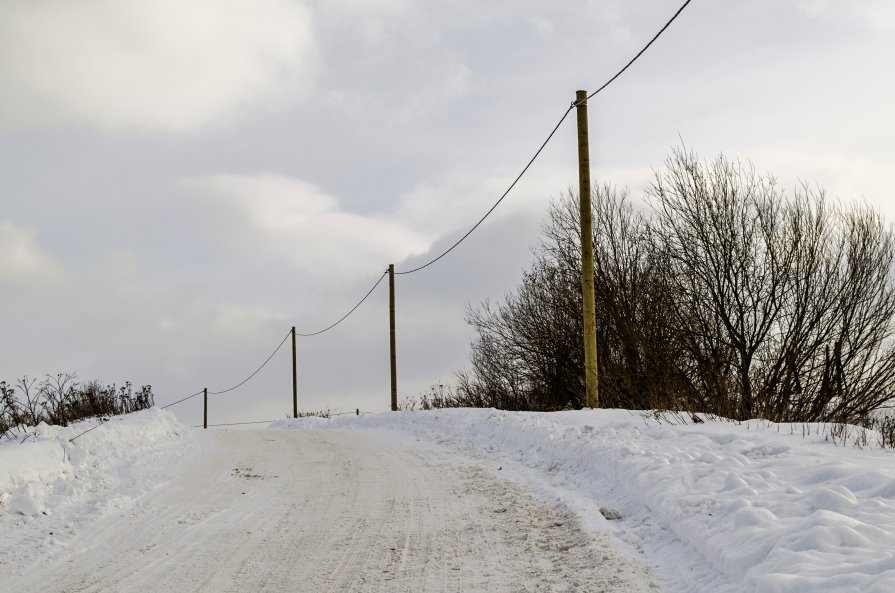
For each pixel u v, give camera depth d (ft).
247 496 32.94
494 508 28.84
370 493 33.27
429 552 23.09
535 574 20.29
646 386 60.90
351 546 24.22
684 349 58.39
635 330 63.87
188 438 53.31
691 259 58.08
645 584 18.78
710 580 18.26
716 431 34.47
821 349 51.85
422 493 32.86
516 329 87.30
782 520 19.52
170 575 21.58
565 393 82.23
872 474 21.85
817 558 16.21
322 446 52.24
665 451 30.91
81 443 39.47
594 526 24.35
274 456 46.29
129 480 35.29
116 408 62.39
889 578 14.01
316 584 20.47
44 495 30.19
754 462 27.14
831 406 50.88
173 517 28.81
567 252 79.25
